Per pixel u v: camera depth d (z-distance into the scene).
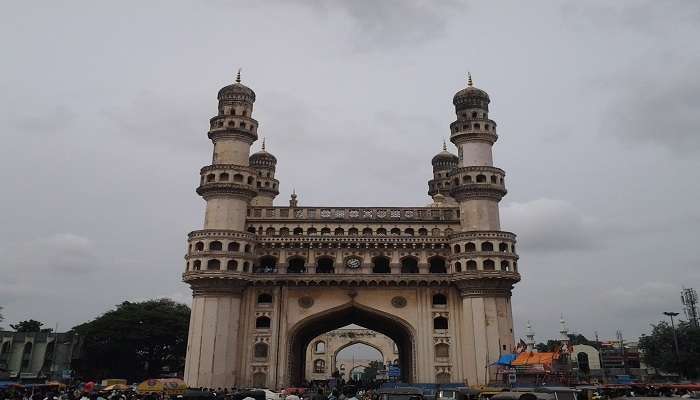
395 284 52.94
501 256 51.56
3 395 34.69
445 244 54.47
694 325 64.62
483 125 57.78
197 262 51.53
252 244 53.22
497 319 50.50
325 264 56.06
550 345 78.56
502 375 45.31
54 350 69.06
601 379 51.47
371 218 56.38
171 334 68.94
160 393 35.59
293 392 40.69
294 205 60.50
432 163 74.25
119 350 67.31
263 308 52.41
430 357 51.00
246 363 50.69
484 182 55.06
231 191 54.41
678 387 33.41
